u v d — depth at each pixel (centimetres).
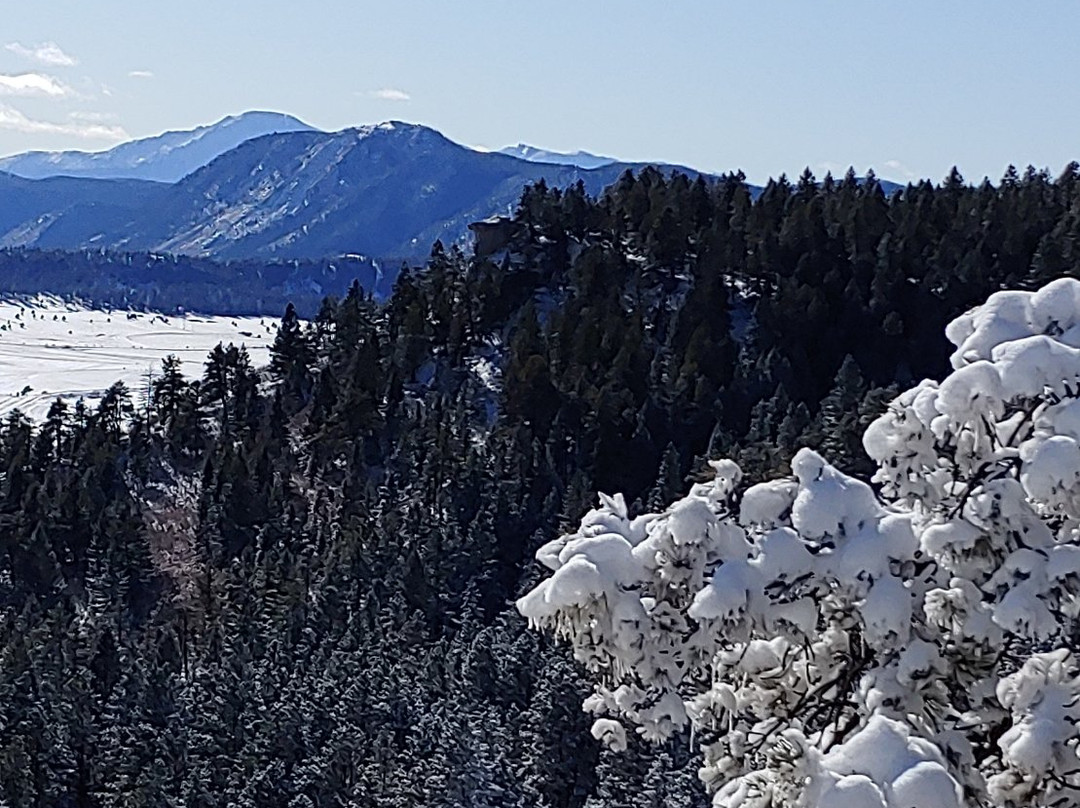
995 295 1091
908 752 916
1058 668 1005
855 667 1110
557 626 1107
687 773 3747
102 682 6144
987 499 988
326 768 5059
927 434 1040
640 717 1173
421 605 6272
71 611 7075
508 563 6644
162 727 5781
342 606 6325
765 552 1031
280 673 5834
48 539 7619
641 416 7456
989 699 1069
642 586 1091
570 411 7531
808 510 1033
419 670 5584
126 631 6812
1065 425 946
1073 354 967
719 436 6856
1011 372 966
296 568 6731
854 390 6625
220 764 5412
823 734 1115
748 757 1141
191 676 6059
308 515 7675
